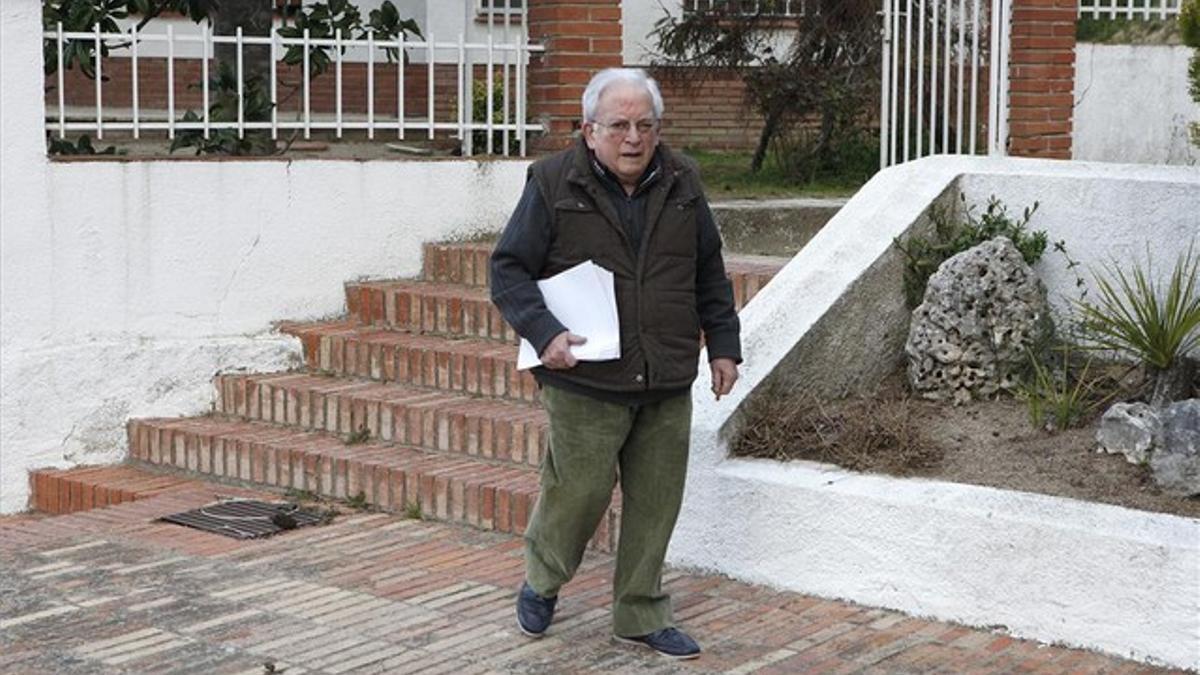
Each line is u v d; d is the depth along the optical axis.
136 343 8.51
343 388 8.30
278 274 8.90
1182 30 6.88
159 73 15.34
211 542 6.93
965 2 10.49
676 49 13.22
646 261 5.23
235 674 5.32
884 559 5.88
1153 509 5.58
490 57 9.55
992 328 6.65
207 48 8.90
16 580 6.38
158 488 8.01
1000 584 5.63
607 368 5.21
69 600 6.11
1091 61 12.74
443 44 9.52
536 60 9.68
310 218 8.97
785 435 6.39
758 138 15.74
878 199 7.32
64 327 8.30
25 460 8.23
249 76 9.34
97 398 8.40
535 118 9.70
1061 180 6.96
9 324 8.12
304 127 9.18
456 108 10.63
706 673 5.32
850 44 12.37
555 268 5.26
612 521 6.56
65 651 5.55
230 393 8.60
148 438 8.40
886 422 6.35
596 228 5.21
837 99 12.27
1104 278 6.86
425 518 7.22
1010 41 10.34
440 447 7.68
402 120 9.44
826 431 6.38
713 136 16.05
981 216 7.18
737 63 12.99
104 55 8.65
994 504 5.69
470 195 9.46
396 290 8.88
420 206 9.30
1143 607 5.33
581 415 5.27
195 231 8.63
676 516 5.49
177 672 5.35
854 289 6.87
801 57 12.50
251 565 6.55
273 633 5.72
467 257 9.07
